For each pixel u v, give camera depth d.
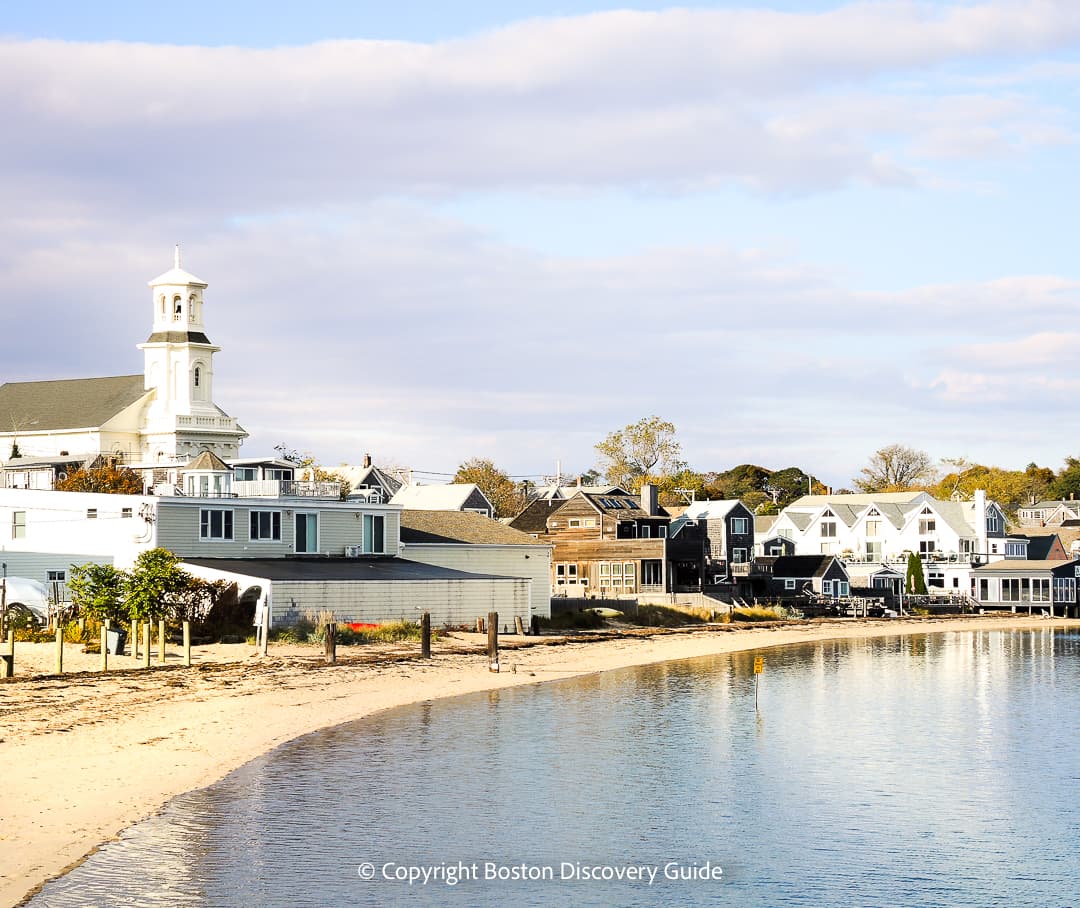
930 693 66.62
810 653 91.12
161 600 68.62
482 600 87.56
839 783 42.94
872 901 31.22
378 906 29.50
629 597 116.75
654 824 37.12
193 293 131.38
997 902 31.30
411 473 149.62
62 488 104.12
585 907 30.20
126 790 36.81
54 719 46.38
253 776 40.12
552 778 42.16
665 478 190.75
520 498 183.88
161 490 88.00
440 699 58.50
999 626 129.75
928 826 37.72
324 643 70.94
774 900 31.19
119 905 27.97
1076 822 38.31
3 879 29.08
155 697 52.81
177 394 129.62
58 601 75.88
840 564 142.12
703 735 51.16
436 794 39.28
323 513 88.06
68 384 134.62
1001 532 163.12
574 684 66.12
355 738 47.47
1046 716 58.28
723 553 135.50
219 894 29.39
